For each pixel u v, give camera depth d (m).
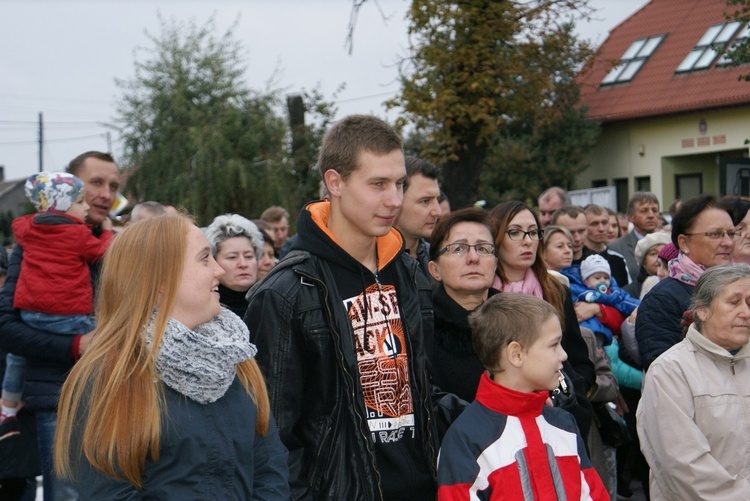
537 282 4.05
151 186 21.52
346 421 2.89
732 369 3.65
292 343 2.87
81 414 2.34
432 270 3.70
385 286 3.08
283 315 2.86
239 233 4.80
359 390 2.88
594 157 26.70
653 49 25.94
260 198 20.75
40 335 4.30
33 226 4.34
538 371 3.02
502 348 3.05
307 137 21.80
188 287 2.46
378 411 2.97
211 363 2.40
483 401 3.05
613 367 5.50
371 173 2.92
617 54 26.97
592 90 26.42
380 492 2.84
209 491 2.38
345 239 3.03
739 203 5.27
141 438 2.30
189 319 2.49
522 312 3.04
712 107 22.55
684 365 3.61
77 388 2.36
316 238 2.99
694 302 3.71
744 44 8.97
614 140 26.03
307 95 22.03
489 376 3.18
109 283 2.47
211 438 2.39
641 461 5.81
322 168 3.05
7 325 4.34
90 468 2.31
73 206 4.46
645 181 25.33
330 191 3.03
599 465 4.53
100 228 5.16
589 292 5.36
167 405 2.36
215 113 22.14
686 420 3.51
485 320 3.11
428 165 4.18
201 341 2.39
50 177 4.43
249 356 2.49
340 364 2.88
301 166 21.89
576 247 6.59
